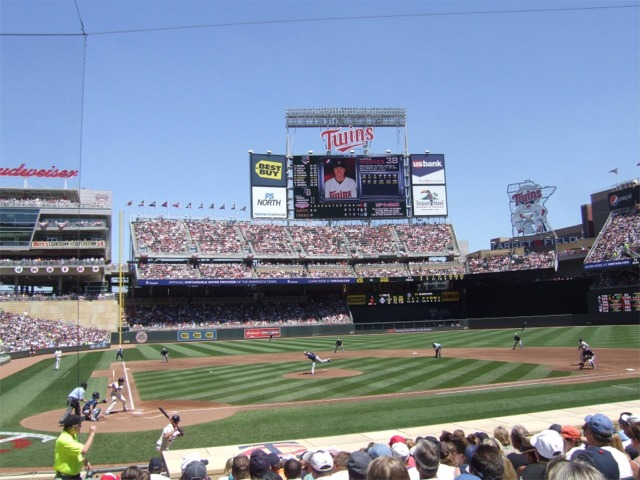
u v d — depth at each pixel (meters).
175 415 14.43
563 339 49.25
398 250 84.50
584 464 4.22
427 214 81.81
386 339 62.75
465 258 96.00
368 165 80.62
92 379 32.94
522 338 53.44
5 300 64.75
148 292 77.56
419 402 20.86
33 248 71.56
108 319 68.12
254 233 83.19
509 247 89.69
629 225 68.19
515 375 28.02
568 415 14.90
